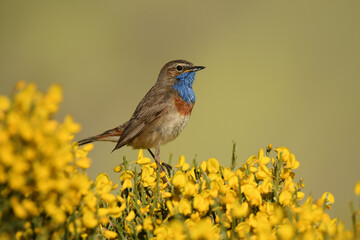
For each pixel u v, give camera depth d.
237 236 7.04
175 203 7.55
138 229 7.54
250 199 7.47
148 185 8.39
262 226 6.80
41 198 6.31
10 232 6.39
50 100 6.16
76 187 6.49
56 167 6.10
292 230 6.59
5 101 6.05
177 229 6.70
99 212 7.03
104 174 7.78
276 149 8.23
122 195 8.38
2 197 6.08
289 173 8.29
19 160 5.78
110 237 7.30
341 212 7.20
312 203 7.48
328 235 6.62
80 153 7.14
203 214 7.27
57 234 6.62
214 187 7.58
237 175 7.98
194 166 8.80
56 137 6.09
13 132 5.85
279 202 7.53
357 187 6.63
